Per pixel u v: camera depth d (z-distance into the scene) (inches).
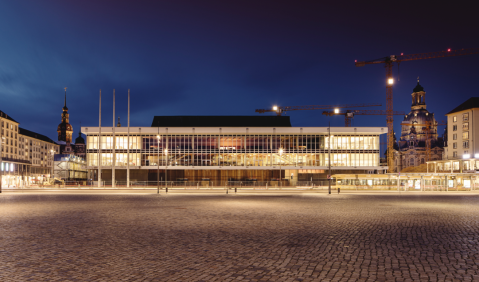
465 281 278.7
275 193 1664.6
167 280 277.9
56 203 1033.5
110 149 2893.7
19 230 519.2
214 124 3494.1
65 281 276.2
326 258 351.3
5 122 4392.2
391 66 5275.6
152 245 411.2
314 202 1088.2
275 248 396.5
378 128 2906.0
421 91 7519.7
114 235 476.7
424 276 291.4
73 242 428.1
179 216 696.4
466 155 3496.6
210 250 385.4
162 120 3508.9
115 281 275.3
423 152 6875.0
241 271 303.9
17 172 3865.7
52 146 6166.3
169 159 2908.5
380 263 332.8
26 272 300.8
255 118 3533.5
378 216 708.7
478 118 3774.6
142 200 1168.2
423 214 750.5
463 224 594.9
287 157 2930.6
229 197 1341.0
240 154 2933.1
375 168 2906.0
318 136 2945.4
